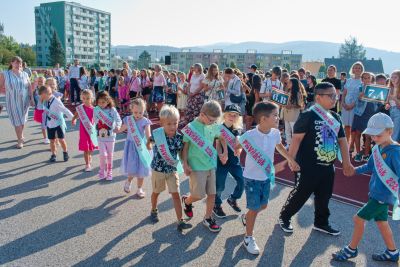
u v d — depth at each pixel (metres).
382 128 3.32
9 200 4.80
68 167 6.38
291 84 7.69
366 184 6.04
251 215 3.72
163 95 13.00
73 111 13.95
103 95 5.61
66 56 117.06
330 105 3.83
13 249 3.58
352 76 7.86
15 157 6.92
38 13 116.69
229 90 8.80
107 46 136.25
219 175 4.50
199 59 109.75
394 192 3.30
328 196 4.01
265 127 3.77
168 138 4.11
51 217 4.33
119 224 4.21
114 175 6.02
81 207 4.66
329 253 3.71
